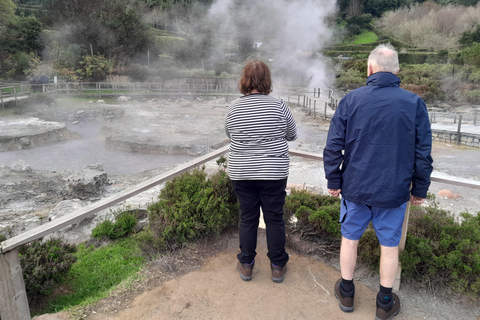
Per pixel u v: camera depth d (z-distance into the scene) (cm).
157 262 301
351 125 206
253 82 247
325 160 219
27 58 3522
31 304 314
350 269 225
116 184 991
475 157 1265
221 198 337
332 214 318
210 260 297
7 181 964
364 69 3678
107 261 361
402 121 194
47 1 3966
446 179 247
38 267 317
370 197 201
